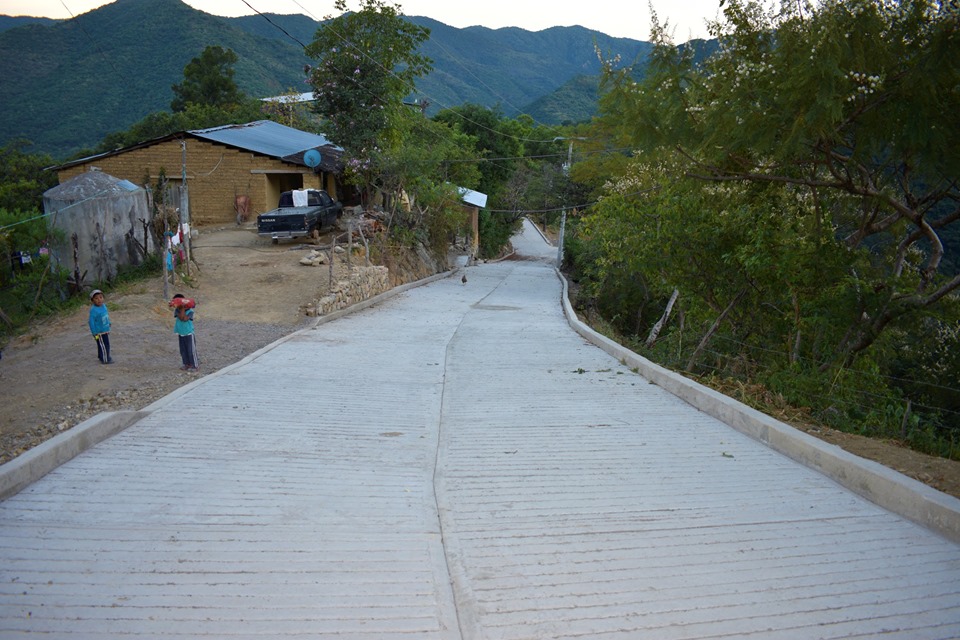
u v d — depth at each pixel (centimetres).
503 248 6256
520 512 538
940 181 916
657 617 377
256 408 852
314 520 511
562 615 378
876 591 414
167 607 378
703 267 1438
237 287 1858
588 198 4678
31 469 573
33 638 344
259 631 355
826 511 549
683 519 526
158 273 1866
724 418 840
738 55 985
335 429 779
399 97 3378
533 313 2295
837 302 1080
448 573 430
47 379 1032
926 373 1349
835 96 805
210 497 551
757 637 359
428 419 844
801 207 1223
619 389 1031
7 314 1470
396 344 1458
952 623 379
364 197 3309
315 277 1988
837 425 889
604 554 460
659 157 1152
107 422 707
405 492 581
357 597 395
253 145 3169
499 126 5944
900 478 564
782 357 1245
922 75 780
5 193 3456
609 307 3359
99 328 1110
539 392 1009
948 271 1828
